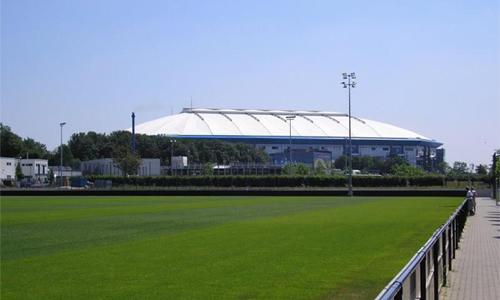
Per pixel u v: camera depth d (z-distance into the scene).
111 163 175.62
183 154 197.62
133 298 16.89
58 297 16.97
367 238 33.09
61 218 48.88
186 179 136.75
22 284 18.95
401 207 65.00
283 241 31.55
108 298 16.88
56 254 26.28
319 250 27.77
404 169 158.25
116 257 25.27
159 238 33.00
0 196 101.06
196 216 51.12
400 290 7.51
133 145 163.50
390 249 28.25
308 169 162.88
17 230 38.16
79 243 30.64
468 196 55.31
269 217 49.66
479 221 47.44
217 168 172.38
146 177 140.00
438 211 57.72
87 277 20.28
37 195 105.81
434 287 13.66
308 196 100.75
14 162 182.50
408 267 8.81
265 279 19.95
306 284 19.06
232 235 34.66
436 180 126.56
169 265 23.03
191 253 26.61
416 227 40.03
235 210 59.81
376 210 59.41
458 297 16.06
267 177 131.88
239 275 20.70
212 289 18.19
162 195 105.25
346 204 72.06
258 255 25.92
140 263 23.53
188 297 17.05
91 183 144.25
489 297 16.06
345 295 17.38
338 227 40.06
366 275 20.78
